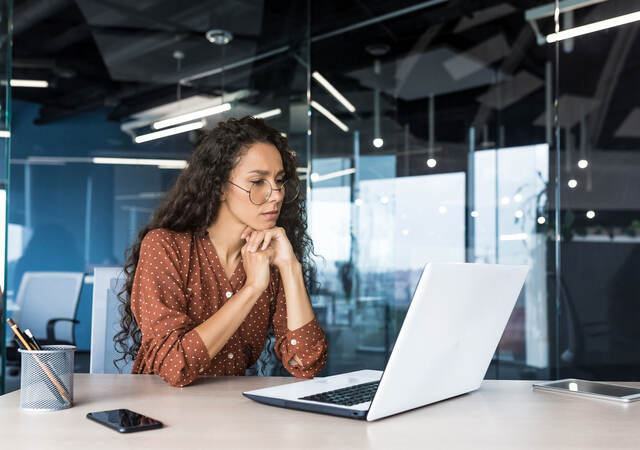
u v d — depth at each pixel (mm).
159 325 1188
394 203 4297
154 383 1127
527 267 1064
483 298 955
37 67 3877
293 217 1709
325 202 4273
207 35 3850
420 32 4336
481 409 932
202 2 3850
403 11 4320
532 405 966
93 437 747
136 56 3887
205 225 1455
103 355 1564
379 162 4324
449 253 4219
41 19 3877
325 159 4324
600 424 840
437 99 4316
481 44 4238
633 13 3787
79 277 3809
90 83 3898
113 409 902
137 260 1517
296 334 1330
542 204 4027
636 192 3826
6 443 719
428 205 4270
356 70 4383
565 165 3951
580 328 3898
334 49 4379
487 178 4188
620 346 3834
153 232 1410
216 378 1194
